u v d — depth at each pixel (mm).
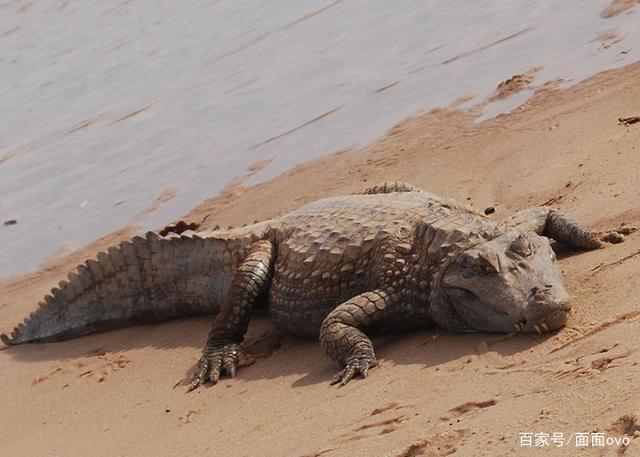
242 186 26281
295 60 34812
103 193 28906
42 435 17047
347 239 16891
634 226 16500
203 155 29266
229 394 16266
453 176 22047
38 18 49906
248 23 41125
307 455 12852
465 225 15797
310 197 23891
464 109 26312
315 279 17031
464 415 12461
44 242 26938
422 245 16031
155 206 26906
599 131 21281
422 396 13477
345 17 38156
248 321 17844
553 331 13977
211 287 19609
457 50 31016
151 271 20391
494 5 34406
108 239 25797
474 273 14805
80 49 43969
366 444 12555
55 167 31969
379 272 16250
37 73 42125
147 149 31156
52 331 21109
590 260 15797
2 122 37500
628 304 13820
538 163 20906
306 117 29578
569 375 12383
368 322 15953
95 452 15680
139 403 17125
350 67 32531
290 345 17578
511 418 11805
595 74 25359
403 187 19391
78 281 21016
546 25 30516
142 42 42531
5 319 22891
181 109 33656
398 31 34531
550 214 16906
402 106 28031
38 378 19328
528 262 14664
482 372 13547
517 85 26500
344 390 14641
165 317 20500
